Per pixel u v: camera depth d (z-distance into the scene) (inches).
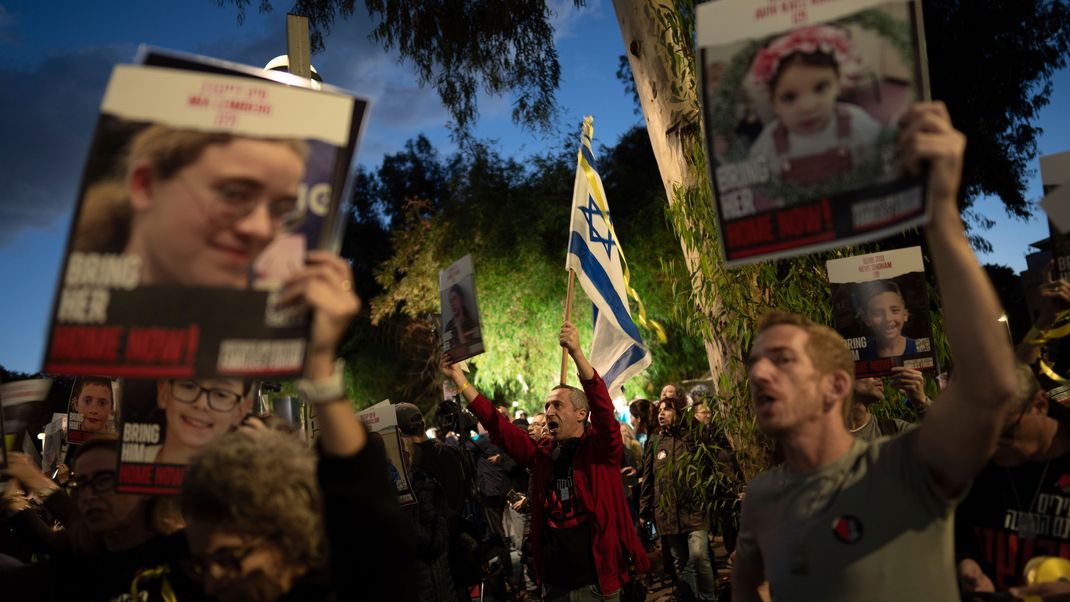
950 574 91.4
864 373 188.5
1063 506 111.2
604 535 204.8
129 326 74.2
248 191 77.5
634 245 773.9
